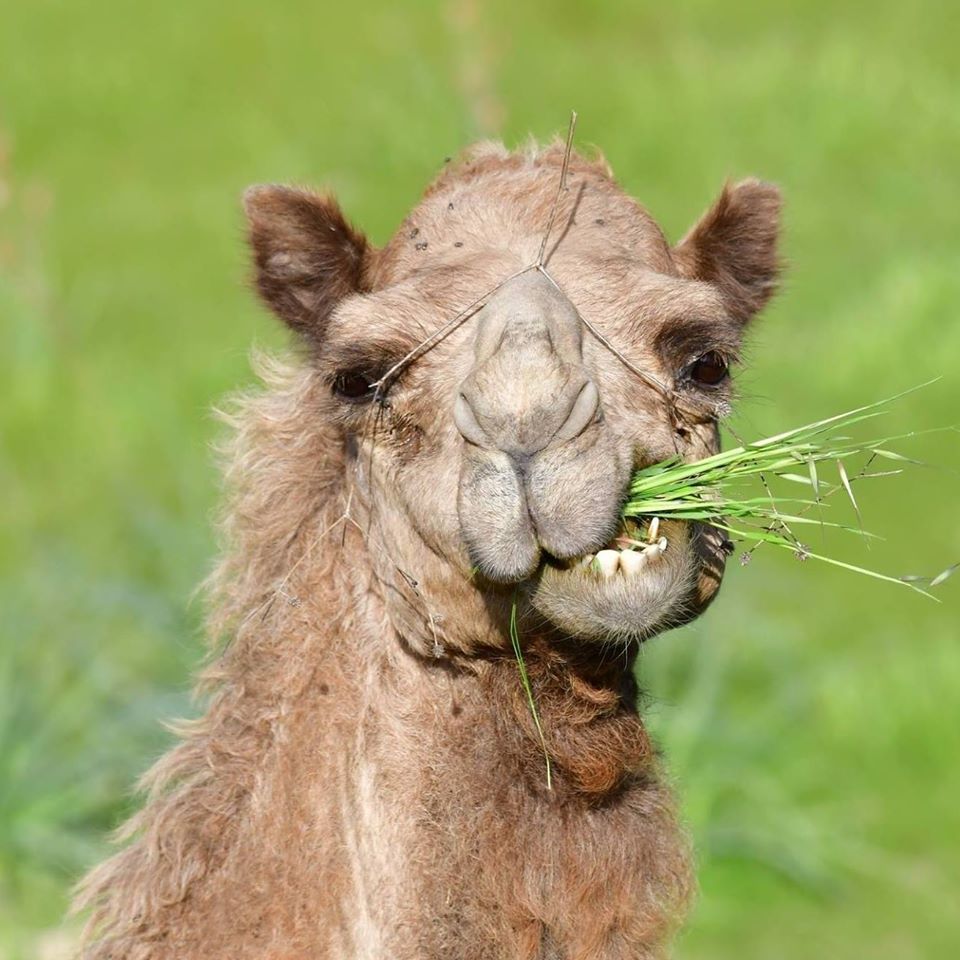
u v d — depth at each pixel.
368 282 20.55
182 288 64.25
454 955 18.44
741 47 82.75
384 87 73.50
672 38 83.44
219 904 18.72
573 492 16.33
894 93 75.88
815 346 57.03
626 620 16.78
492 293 18.17
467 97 50.16
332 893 18.58
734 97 75.12
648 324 18.12
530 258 18.48
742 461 18.44
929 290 59.34
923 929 37.69
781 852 39.38
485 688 18.80
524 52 78.12
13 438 54.56
